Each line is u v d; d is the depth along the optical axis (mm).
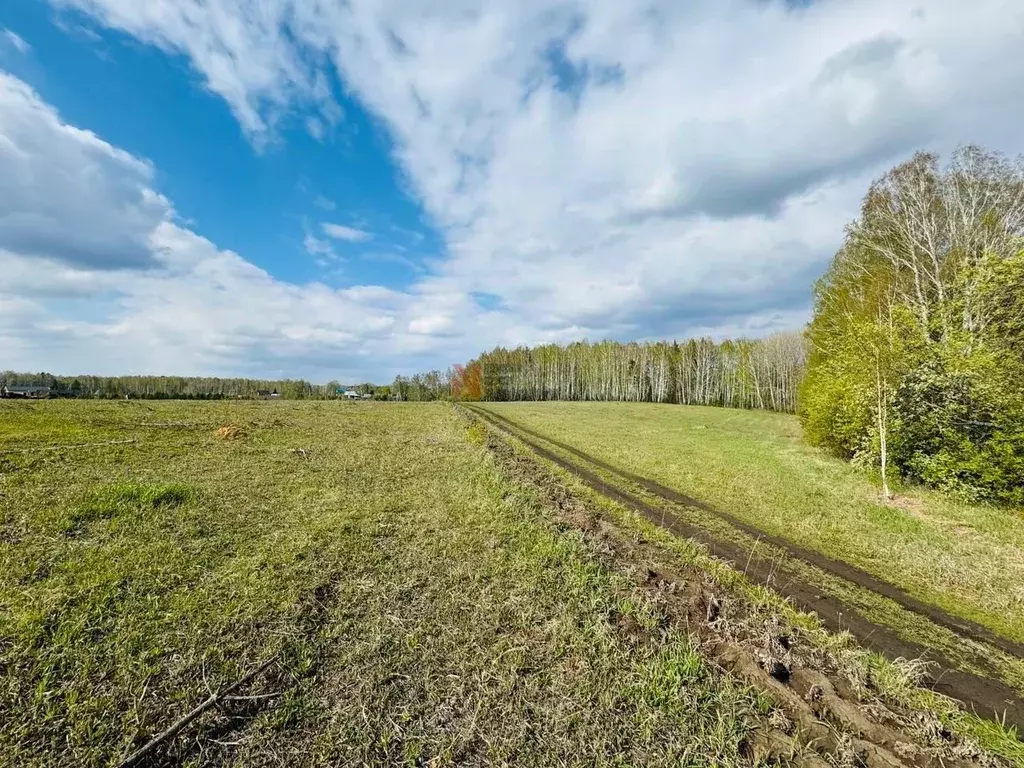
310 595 4793
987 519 9219
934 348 11703
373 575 5375
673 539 7641
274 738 2973
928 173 15953
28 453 11070
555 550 6160
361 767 2771
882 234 17094
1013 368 10789
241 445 14281
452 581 5254
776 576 6684
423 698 3400
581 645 4035
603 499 9914
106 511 7004
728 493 11125
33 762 2674
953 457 10812
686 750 2988
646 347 77125
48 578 4895
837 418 15109
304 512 7590
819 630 5000
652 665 3779
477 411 40219
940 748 3223
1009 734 3596
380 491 9188
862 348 12117
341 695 3383
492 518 7574
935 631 5332
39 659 3566
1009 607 5906
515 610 4637
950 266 15344
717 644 4215
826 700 3604
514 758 2896
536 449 17547
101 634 3982
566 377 80812
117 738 2896
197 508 7504
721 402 66500
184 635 3986
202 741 2918
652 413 40406
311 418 25469
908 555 7457
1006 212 14828
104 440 13711
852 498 10711
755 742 3117
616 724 3201
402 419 27125
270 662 3652
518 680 3615
